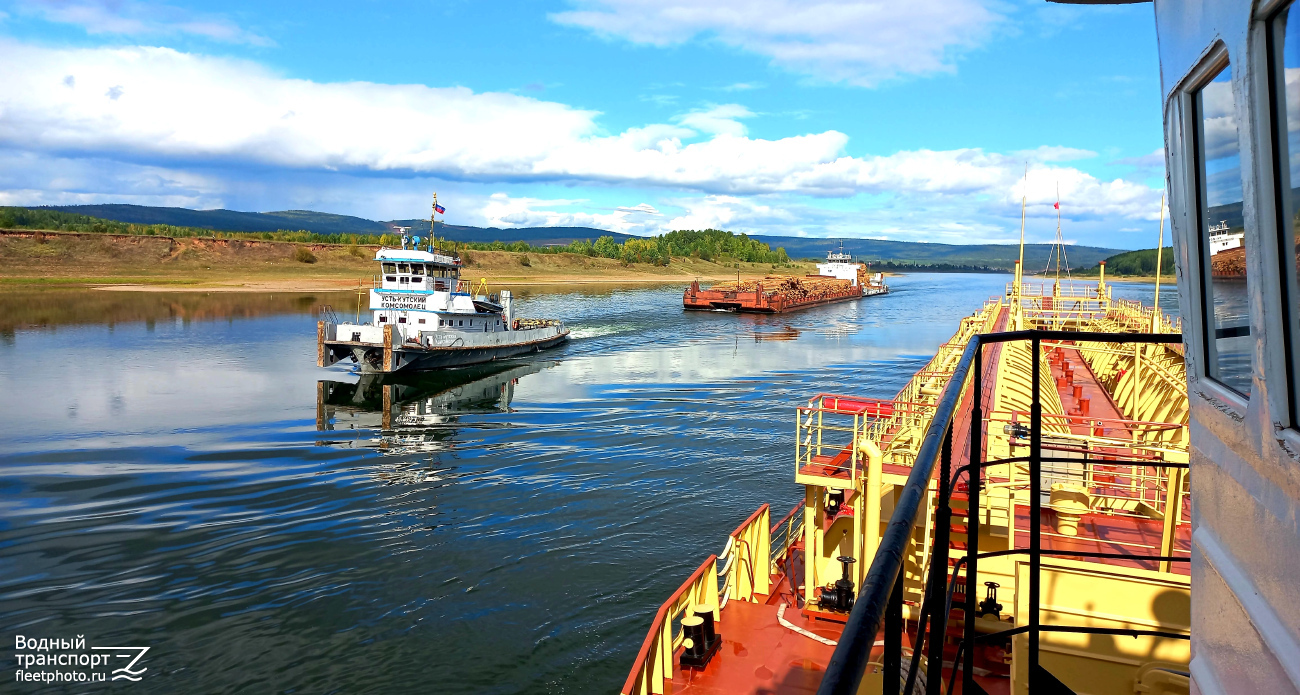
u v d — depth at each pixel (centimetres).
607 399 4066
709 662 1080
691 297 10494
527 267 19250
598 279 18562
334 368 5047
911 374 4944
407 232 5538
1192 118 281
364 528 2089
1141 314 2938
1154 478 1077
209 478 2555
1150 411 1770
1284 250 203
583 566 1838
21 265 13175
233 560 1875
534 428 3366
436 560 1873
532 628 1559
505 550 1936
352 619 1592
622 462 2752
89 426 3312
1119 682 696
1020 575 719
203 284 12656
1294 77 189
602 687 1373
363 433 3269
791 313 10700
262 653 1468
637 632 1546
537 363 5512
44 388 4159
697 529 2080
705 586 1192
